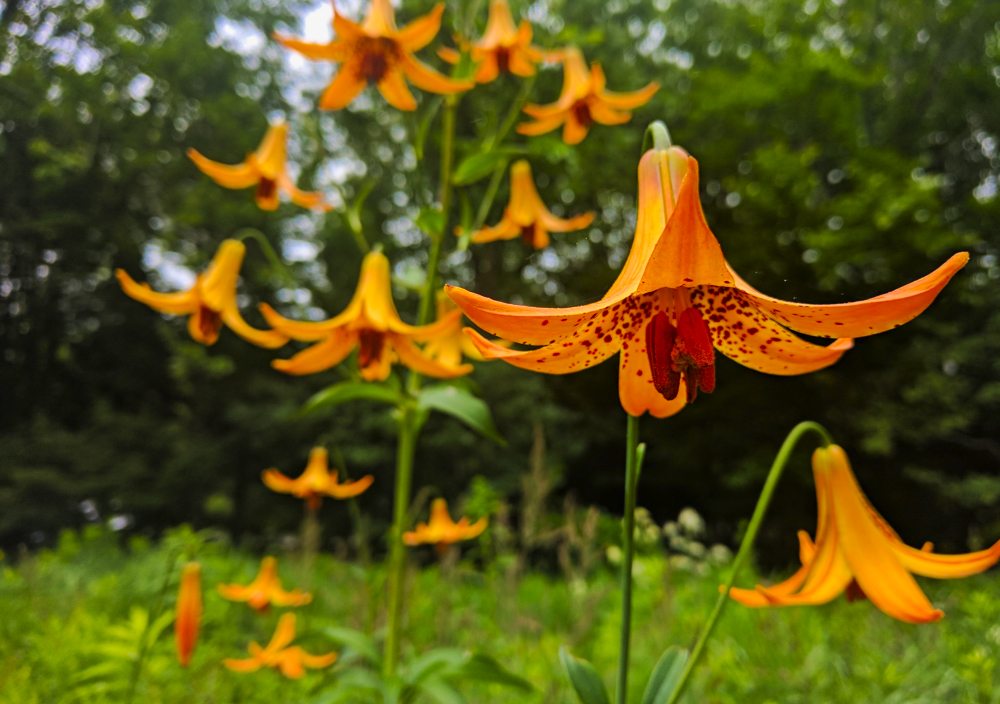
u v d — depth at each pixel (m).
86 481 11.18
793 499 10.61
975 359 10.49
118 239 13.52
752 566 6.45
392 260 12.39
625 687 1.27
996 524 10.13
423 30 2.63
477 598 4.94
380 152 12.96
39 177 12.37
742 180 11.12
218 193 12.71
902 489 10.94
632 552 1.30
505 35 3.14
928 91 14.19
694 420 11.18
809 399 10.46
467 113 11.17
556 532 4.57
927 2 13.83
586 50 12.83
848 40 15.05
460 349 3.00
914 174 11.37
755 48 14.90
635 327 1.11
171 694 2.55
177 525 12.05
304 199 2.93
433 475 10.59
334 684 2.77
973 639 3.01
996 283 11.15
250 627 4.43
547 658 3.50
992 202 11.35
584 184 12.36
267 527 11.54
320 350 2.43
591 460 12.61
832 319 0.89
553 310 0.89
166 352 13.74
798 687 2.75
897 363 10.16
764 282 10.59
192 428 12.42
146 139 13.65
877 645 3.31
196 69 13.75
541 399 11.43
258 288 12.76
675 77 15.24
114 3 14.18
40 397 13.72
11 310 13.73
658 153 1.14
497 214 11.24
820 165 13.08
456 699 2.13
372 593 2.99
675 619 4.06
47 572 5.09
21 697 2.30
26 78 13.02
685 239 0.78
